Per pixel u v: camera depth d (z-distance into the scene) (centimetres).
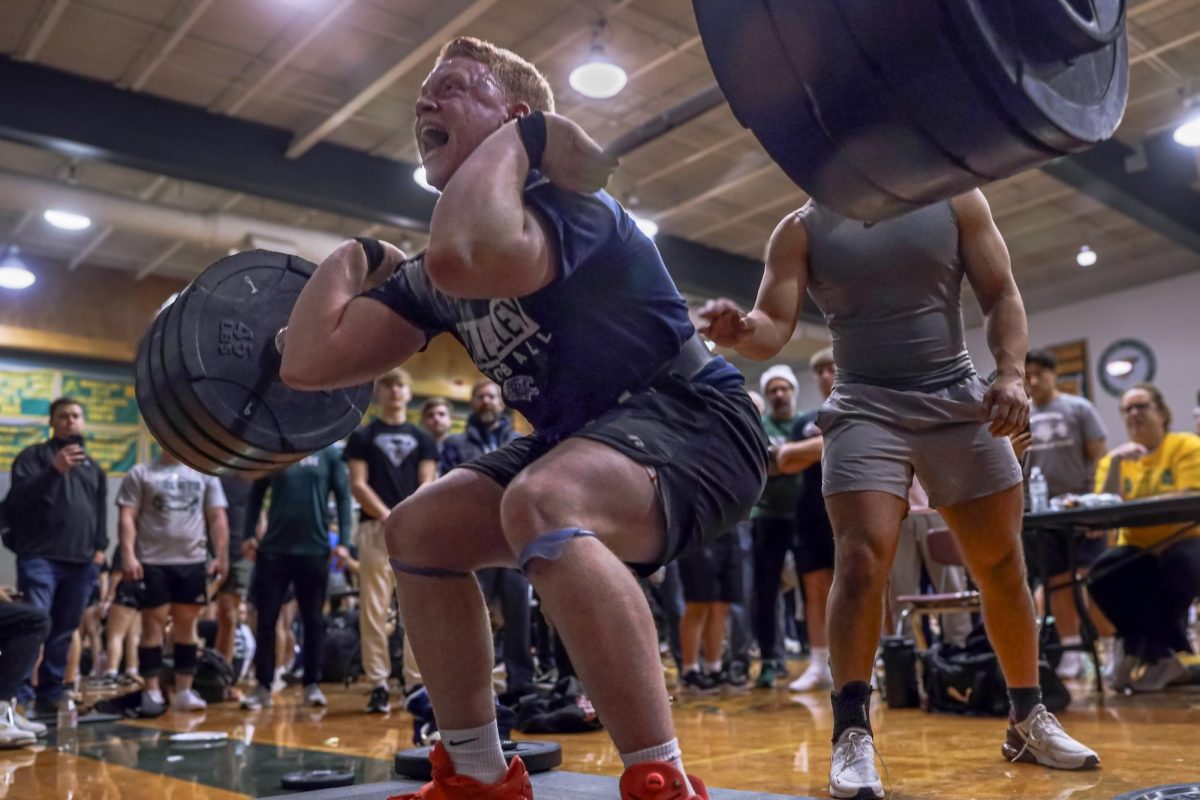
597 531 111
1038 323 1231
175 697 494
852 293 199
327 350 130
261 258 159
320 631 484
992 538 196
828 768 227
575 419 127
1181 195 926
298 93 764
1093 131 101
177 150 762
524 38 702
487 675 145
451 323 135
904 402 194
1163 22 698
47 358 1110
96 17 660
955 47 89
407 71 748
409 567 141
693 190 968
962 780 197
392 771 256
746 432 128
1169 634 389
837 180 105
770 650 484
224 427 150
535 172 120
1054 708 321
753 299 1144
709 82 771
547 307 122
